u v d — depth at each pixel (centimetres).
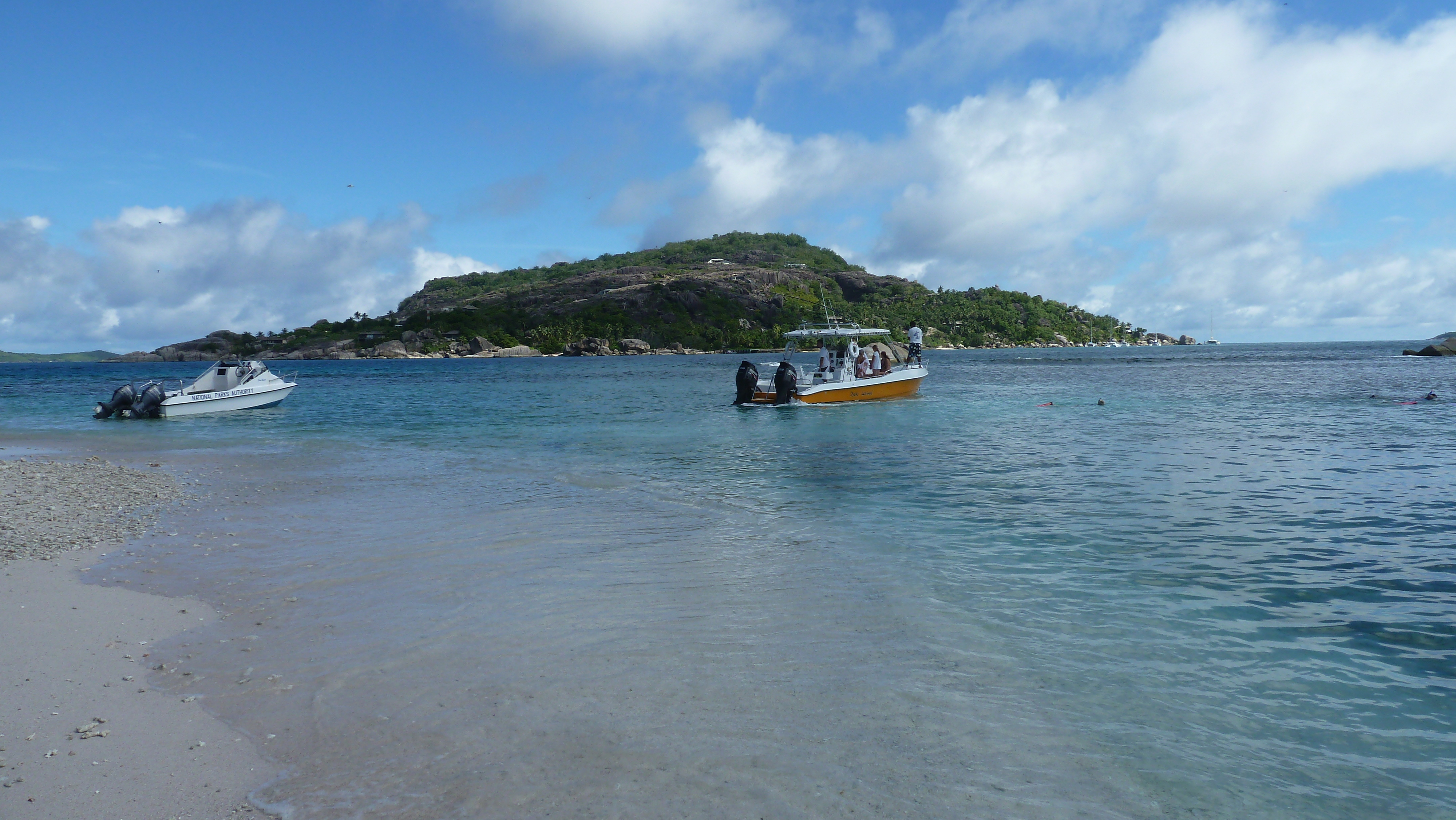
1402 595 917
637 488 1666
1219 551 1116
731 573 998
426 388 6612
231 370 4069
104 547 1159
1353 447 2203
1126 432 2644
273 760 537
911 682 664
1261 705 631
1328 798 500
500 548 1134
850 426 2959
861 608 861
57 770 521
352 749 550
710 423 3123
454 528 1276
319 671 686
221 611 852
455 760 534
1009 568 1029
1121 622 822
